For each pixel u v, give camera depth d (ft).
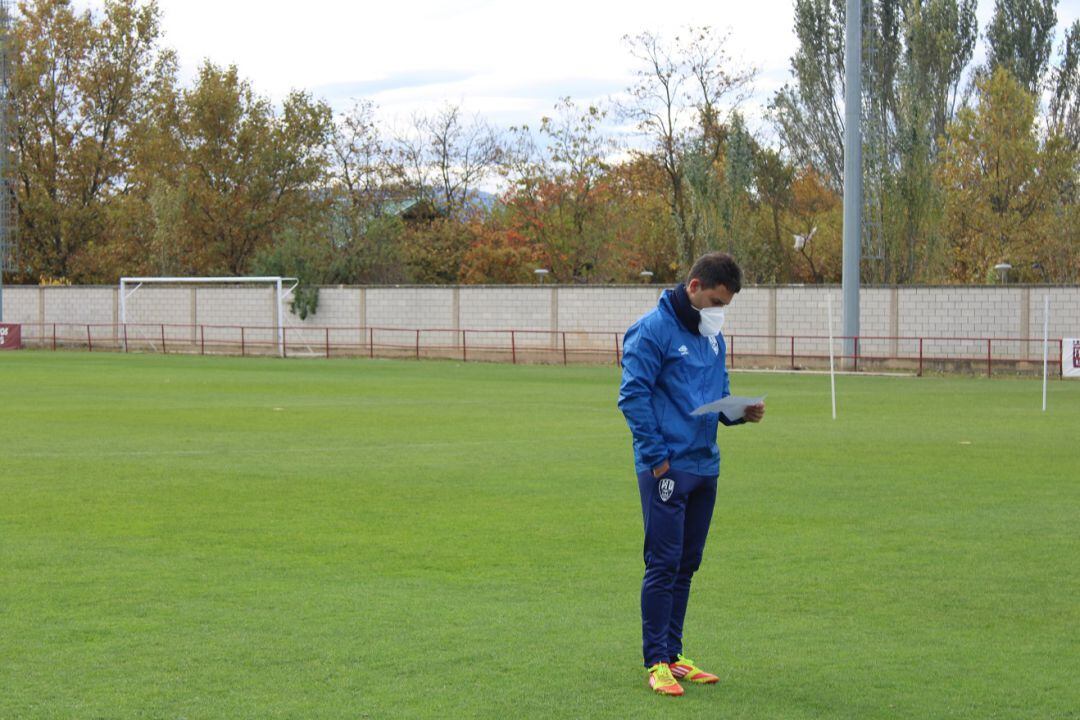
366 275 224.74
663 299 24.34
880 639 28.04
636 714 22.54
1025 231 221.87
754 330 167.84
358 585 33.47
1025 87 260.83
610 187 270.05
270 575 34.76
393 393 110.63
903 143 183.52
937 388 121.08
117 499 48.57
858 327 150.71
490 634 28.19
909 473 56.70
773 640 27.94
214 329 209.36
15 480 53.83
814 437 72.74
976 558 37.35
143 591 32.55
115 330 218.18
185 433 74.13
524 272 268.00
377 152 306.55
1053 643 27.78
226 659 25.99
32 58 268.00
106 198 278.46
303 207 283.38
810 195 274.36
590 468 58.34
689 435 23.98
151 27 276.00
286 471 57.11
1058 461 61.21
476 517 44.70
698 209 203.92
